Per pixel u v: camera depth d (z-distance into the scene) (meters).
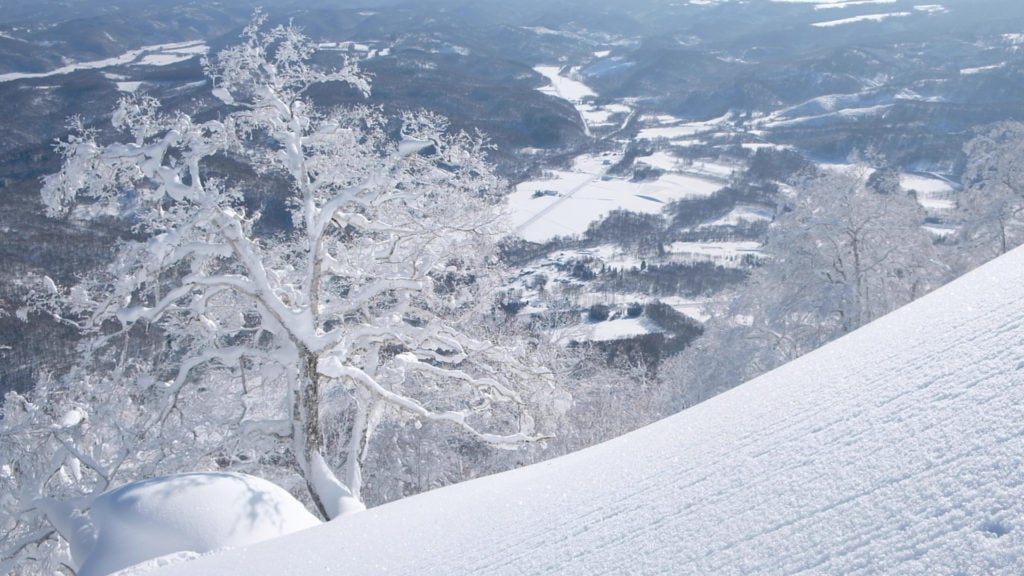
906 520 1.46
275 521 5.39
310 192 11.32
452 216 12.55
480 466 17.34
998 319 2.39
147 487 5.45
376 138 12.41
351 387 11.42
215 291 10.40
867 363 2.68
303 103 11.66
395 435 15.67
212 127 10.70
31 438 10.01
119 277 9.45
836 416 2.26
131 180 10.35
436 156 12.38
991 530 1.29
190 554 4.45
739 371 18.88
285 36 11.29
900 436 1.85
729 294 22.00
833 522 1.61
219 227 10.13
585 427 18.97
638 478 2.65
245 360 11.92
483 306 13.74
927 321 2.86
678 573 1.74
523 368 12.41
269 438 10.52
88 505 6.35
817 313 18.42
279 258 12.82
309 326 10.13
